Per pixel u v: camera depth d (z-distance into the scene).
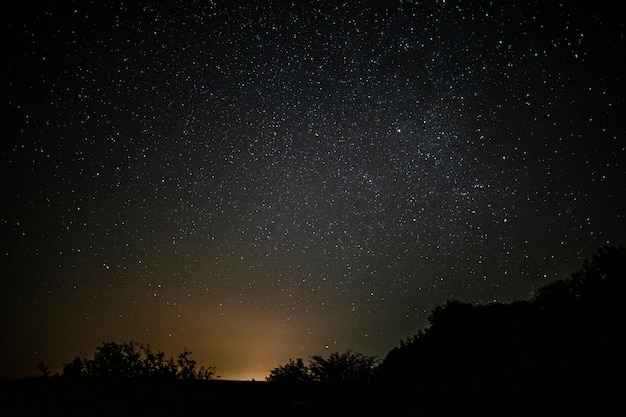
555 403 4.65
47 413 4.58
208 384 5.88
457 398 5.20
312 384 6.23
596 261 7.18
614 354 5.17
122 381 5.72
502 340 6.18
